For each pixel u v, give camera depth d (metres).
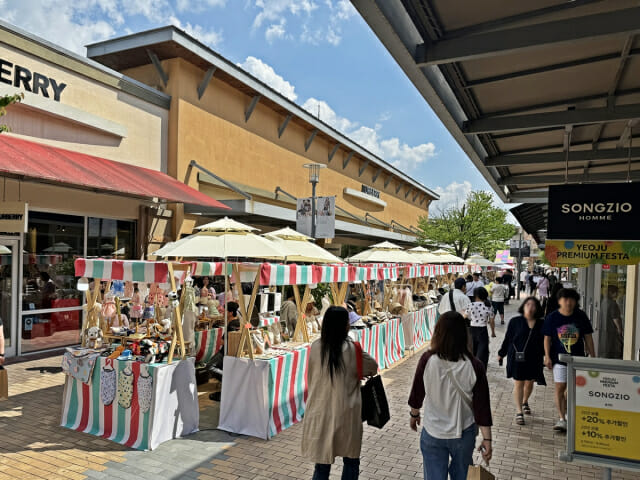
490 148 7.46
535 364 6.27
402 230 35.31
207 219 15.03
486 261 24.66
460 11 3.53
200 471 4.71
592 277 10.56
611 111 5.31
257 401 5.66
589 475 4.79
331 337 3.79
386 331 9.75
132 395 5.43
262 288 10.44
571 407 3.34
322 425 3.71
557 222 4.84
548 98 5.32
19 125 9.66
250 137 17.44
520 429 6.11
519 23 3.70
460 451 3.26
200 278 12.43
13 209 8.15
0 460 4.91
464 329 3.36
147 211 12.59
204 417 6.34
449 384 3.29
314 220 15.28
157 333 6.09
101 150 11.63
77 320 11.09
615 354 8.05
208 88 15.21
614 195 4.65
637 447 3.20
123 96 12.34
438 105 4.86
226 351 6.05
